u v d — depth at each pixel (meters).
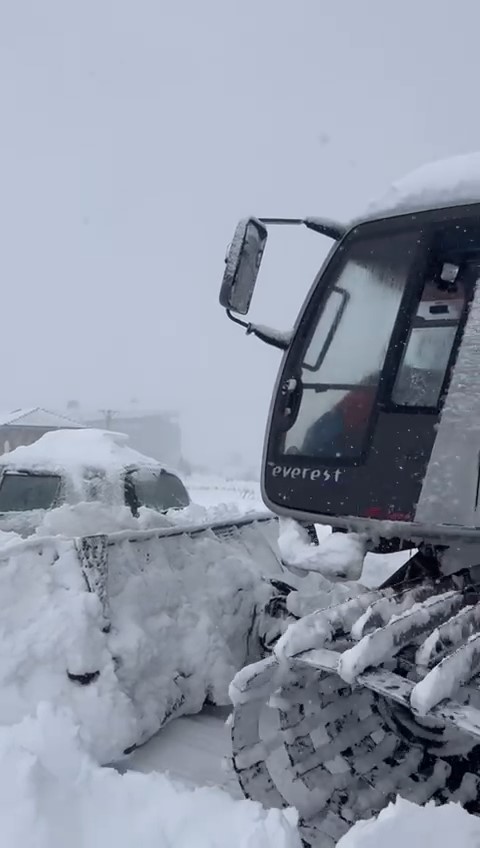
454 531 2.71
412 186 3.26
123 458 8.02
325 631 2.41
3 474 7.73
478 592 2.61
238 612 4.03
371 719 2.75
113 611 3.41
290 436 3.30
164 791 2.45
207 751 3.35
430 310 3.08
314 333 3.38
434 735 2.74
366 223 3.34
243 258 3.45
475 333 2.89
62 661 3.12
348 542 2.94
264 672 2.38
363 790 2.57
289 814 2.30
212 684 3.68
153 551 3.87
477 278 2.99
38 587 3.26
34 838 2.20
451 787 2.63
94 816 2.34
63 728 2.74
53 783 2.40
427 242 3.14
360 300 3.28
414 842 1.95
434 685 1.98
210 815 2.30
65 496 7.37
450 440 2.83
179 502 8.54
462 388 2.85
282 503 3.23
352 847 1.94
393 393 3.05
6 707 3.00
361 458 3.05
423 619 2.37
